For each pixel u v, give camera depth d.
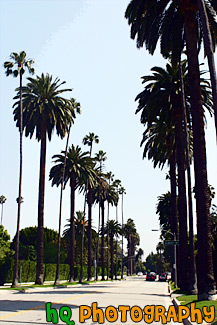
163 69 34.41
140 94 35.56
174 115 33.84
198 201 21.00
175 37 26.20
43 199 48.06
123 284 62.72
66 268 78.19
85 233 103.12
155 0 24.67
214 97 15.09
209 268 20.11
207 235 20.50
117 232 107.25
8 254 68.56
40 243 47.25
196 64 22.78
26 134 49.28
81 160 63.16
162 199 88.62
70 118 51.09
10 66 42.28
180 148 33.44
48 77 49.31
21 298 25.58
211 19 25.94
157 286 54.69
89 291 36.38
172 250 53.66
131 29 26.27
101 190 89.44
